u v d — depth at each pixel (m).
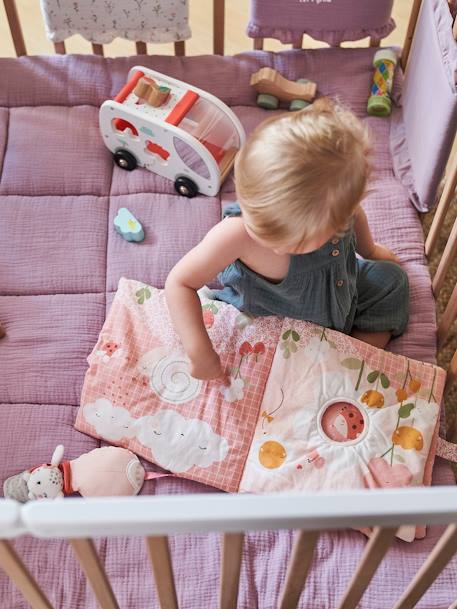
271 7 1.42
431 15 1.24
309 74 1.48
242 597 0.97
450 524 0.60
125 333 1.15
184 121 1.33
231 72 1.47
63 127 1.39
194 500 0.56
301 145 0.82
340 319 1.14
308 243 0.89
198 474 1.06
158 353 1.14
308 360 1.11
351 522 0.57
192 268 1.02
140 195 1.34
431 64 1.23
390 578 0.98
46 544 1.00
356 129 0.87
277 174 0.82
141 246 1.28
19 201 1.31
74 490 1.05
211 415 1.09
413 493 0.56
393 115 1.44
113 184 1.35
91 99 1.44
